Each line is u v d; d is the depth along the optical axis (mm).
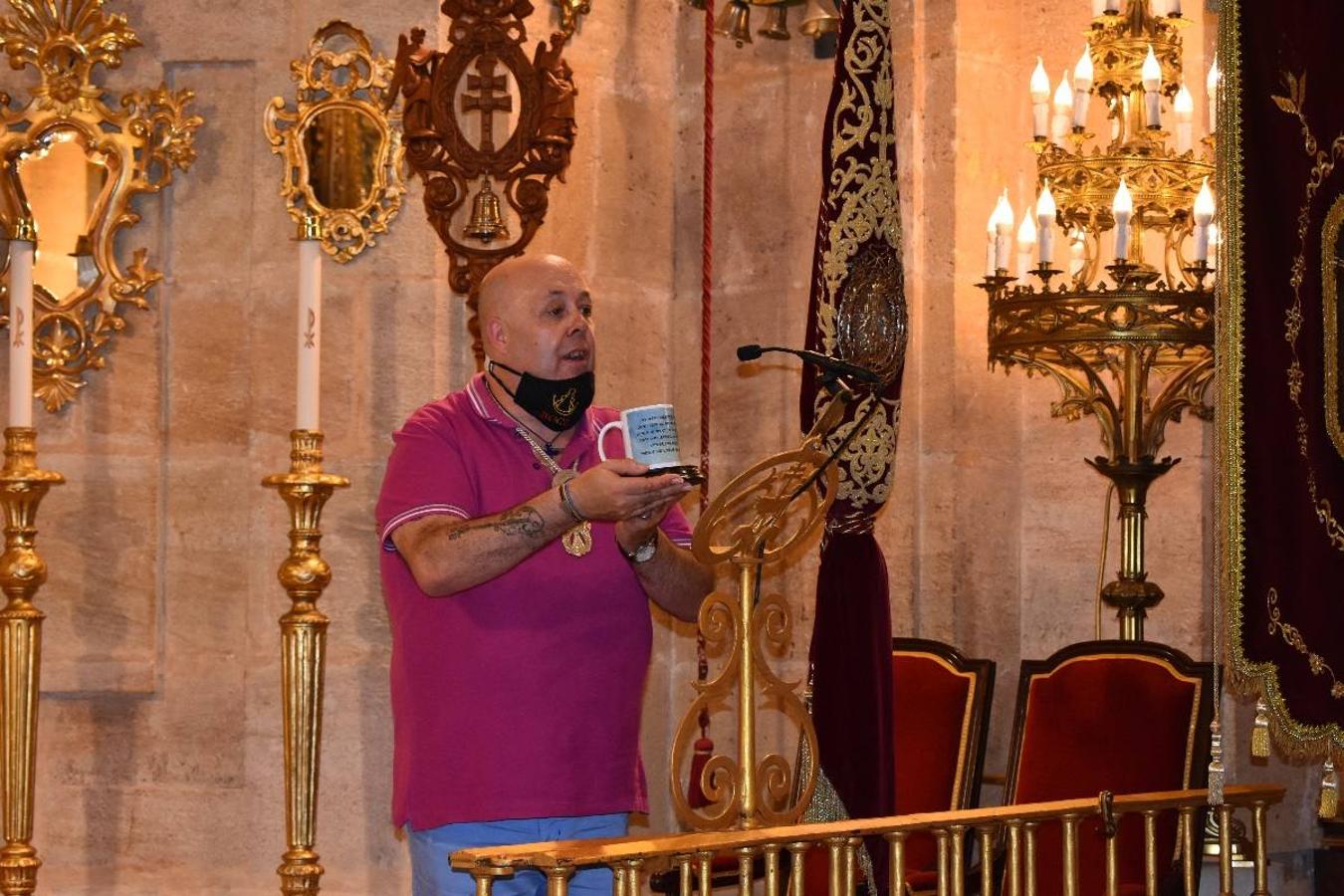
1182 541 6191
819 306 4879
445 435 4039
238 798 6082
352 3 6074
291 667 5535
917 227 6258
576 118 6305
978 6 6297
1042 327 5609
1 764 5613
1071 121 5871
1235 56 4770
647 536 3795
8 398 6164
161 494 6184
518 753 3881
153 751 6141
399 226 6035
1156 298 5465
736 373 6527
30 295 5613
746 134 6547
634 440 3627
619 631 4004
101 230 6152
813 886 5344
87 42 6176
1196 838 4391
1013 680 6453
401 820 4023
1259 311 4734
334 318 6059
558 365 4020
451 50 5953
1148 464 5762
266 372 6113
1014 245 6363
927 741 5562
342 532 6004
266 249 6133
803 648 6266
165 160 6176
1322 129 4773
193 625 6152
